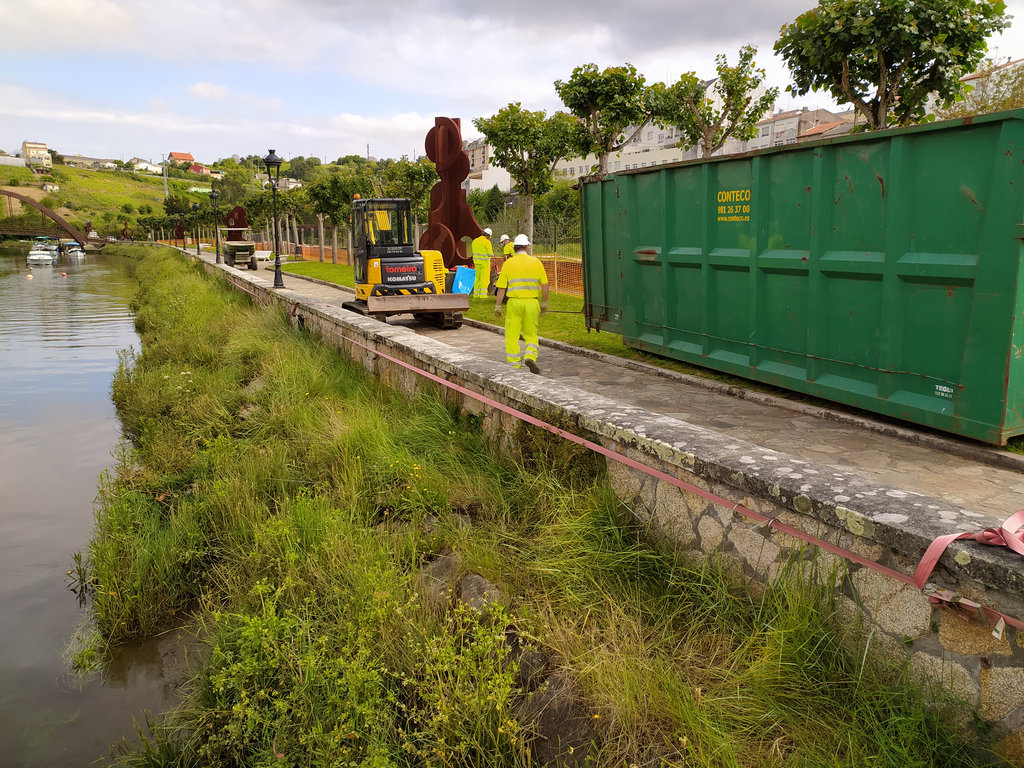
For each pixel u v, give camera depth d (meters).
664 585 3.31
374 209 14.27
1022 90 21.72
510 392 5.01
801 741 2.33
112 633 4.31
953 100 9.73
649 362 8.61
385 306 13.28
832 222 5.66
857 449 5.18
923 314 5.02
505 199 55.75
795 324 6.25
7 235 102.31
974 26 8.92
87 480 7.57
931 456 4.98
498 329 13.19
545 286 8.31
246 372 10.76
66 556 5.66
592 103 16.81
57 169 164.50
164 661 4.10
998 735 2.09
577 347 9.95
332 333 11.02
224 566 4.77
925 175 4.86
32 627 4.54
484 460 5.20
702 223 7.21
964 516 2.37
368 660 3.24
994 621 2.06
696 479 3.26
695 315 7.62
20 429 9.66
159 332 16.83
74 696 3.80
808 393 6.12
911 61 9.33
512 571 3.66
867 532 2.39
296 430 6.98
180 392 9.77
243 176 144.38
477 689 2.83
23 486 7.36
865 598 2.49
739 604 2.97
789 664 2.57
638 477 3.73
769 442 5.39
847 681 2.49
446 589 3.74
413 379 7.29
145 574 4.71
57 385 12.67
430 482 4.93
